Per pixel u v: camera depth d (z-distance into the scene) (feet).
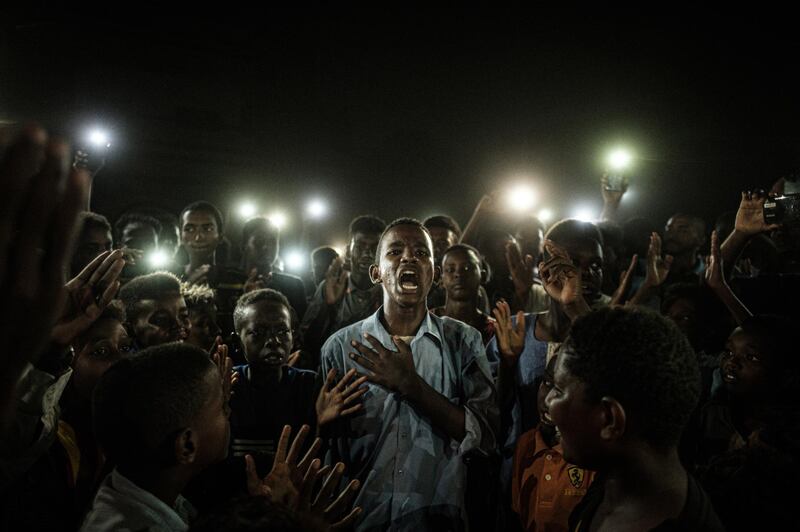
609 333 4.78
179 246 17.65
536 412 10.62
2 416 2.50
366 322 10.19
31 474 6.85
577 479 8.84
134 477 5.82
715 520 4.66
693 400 4.77
